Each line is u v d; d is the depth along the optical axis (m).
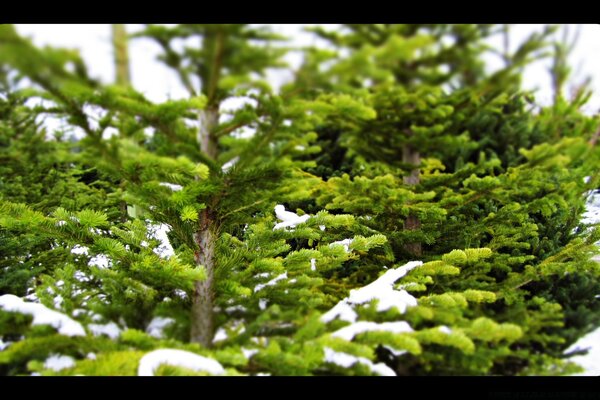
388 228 4.00
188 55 1.85
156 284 2.41
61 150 1.89
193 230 2.53
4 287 3.52
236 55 1.81
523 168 3.20
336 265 2.93
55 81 1.53
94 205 5.04
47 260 4.13
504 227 3.62
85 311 2.22
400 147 4.25
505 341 2.00
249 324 2.19
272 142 2.16
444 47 2.87
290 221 3.59
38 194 4.91
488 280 3.23
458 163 5.54
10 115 4.07
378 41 2.60
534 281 2.98
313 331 1.91
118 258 2.33
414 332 1.85
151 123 2.00
